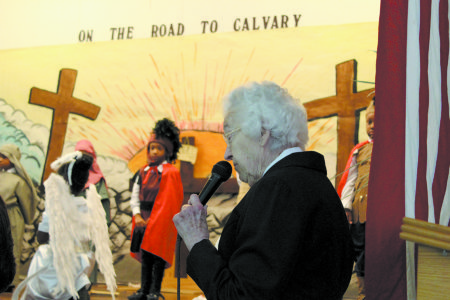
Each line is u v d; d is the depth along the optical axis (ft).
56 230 13.12
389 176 6.04
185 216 4.79
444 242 4.08
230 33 21.95
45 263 13.30
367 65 20.25
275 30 21.47
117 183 22.02
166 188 18.92
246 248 4.08
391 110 6.15
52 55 23.76
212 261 4.35
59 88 23.39
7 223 4.40
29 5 24.23
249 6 21.88
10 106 23.72
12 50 24.12
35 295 13.19
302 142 4.87
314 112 20.38
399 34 6.22
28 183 22.66
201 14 22.41
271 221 4.12
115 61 23.04
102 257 14.25
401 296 5.79
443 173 5.97
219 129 21.53
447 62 6.18
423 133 6.05
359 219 16.61
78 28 23.68
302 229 4.13
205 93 21.93
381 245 5.93
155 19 22.89
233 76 21.72
